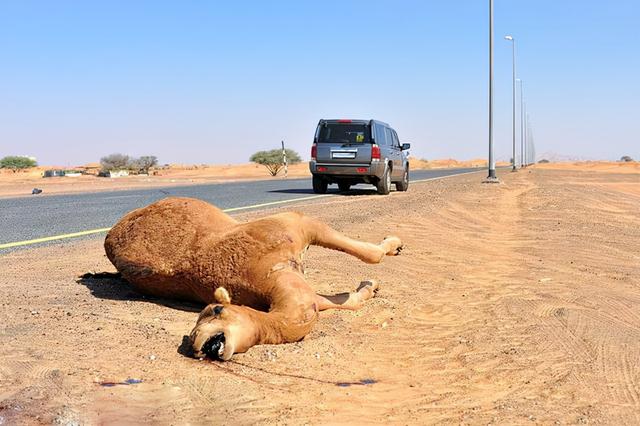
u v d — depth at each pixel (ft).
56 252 34.58
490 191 82.94
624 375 16.88
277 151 284.61
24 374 15.02
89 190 105.91
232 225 21.11
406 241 40.19
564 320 22.52
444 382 16.47
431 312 24.00
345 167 77.56
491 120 110.42
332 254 34.83
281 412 13.74
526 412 14.24
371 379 16.53
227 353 15.58
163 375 15.34
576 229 47.50
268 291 18.61
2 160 317.01
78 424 12.53
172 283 21.80
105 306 22.18
